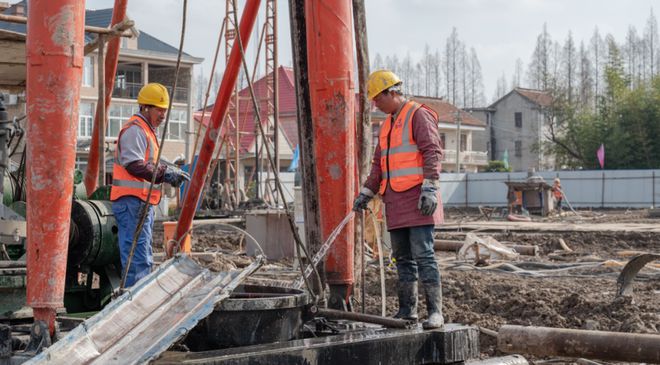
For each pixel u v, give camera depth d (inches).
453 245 650.8
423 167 235.6
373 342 210.4
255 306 208.1
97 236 271.6
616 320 369.4
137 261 276.1
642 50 4286.4
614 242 861.2
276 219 682.2
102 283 281.1
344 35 269.4
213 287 211.0
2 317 245.9
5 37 329.7
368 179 255.6
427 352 221.8
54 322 203.6
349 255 274.1
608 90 2534.5
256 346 198.8
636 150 2395.4
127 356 179.0
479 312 410.6
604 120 2502.5
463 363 226.5
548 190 1492.4
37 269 201.5
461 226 1101.7
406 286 248.7
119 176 277.1
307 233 280.8
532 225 1130.7
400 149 240.8
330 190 273.0
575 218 1413.6
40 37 199.9
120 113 2156.7
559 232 972.6
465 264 613.3
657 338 220.1
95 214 274.1
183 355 187.8
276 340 213.5
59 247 203.2
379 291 471.5
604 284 486.3
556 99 2733.8
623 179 1940.2
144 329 190.9
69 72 201.3
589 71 3954.2
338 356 203.8
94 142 390.9
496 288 462.6
